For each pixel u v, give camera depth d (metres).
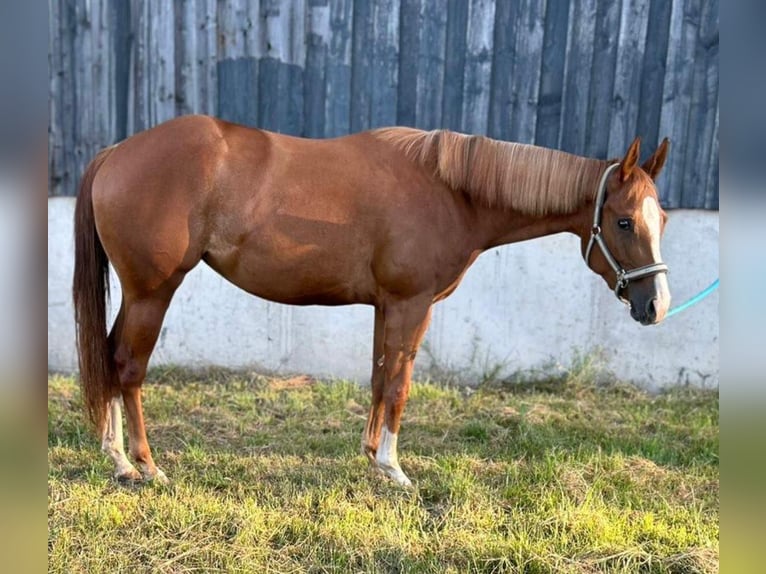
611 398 4.07
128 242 2.43
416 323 2.66
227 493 2.67
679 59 4.00
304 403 3.79
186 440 3.21
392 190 2.58
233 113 4.12
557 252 4.20
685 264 4.17
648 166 2.61
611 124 4.08
